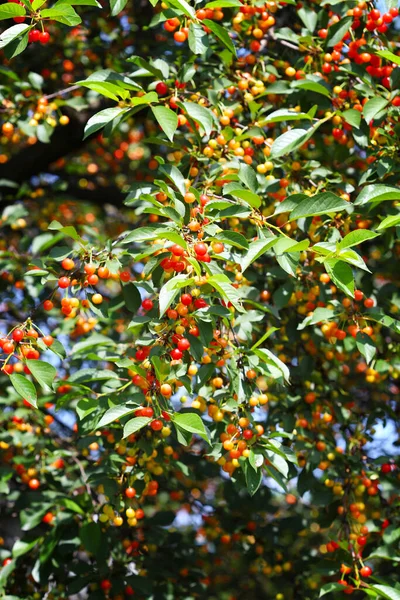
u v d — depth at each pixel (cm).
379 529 382
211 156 353
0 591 388
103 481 338
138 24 573
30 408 429
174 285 243
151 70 342
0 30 513
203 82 399
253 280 357
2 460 466
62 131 562
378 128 345
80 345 346
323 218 347
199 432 258
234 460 287
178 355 273
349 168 443
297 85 333
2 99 427
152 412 266
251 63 398
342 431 411
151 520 437
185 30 323
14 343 277
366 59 362
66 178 688
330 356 411
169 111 292
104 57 549
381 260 457
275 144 321
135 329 341
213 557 515
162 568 426
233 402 287
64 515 388
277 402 388
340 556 357
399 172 347
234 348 294
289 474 371
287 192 354
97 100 512
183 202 296
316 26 418
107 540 387
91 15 540
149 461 351
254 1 377
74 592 386
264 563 491
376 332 399
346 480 391
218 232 271
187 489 484
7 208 521
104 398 305
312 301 366
